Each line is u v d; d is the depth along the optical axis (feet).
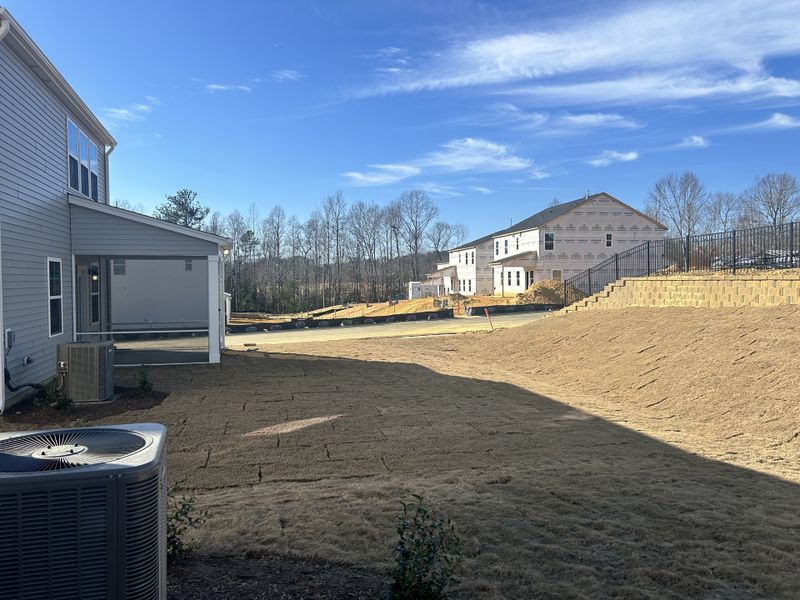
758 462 20.51
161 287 74.95
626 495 16.46
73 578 6.67
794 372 28.63
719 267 53.88
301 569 11.25
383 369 42.68
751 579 11.58
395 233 240.32
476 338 62.69
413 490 16.65
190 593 9.87
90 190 46.57
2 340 27.66
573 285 117.70
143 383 32.19
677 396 30.73
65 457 7.30
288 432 23.93
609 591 10.93
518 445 22.40
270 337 77.00
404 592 9.59
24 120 31.63
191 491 16.92
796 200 189.47
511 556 12.32
